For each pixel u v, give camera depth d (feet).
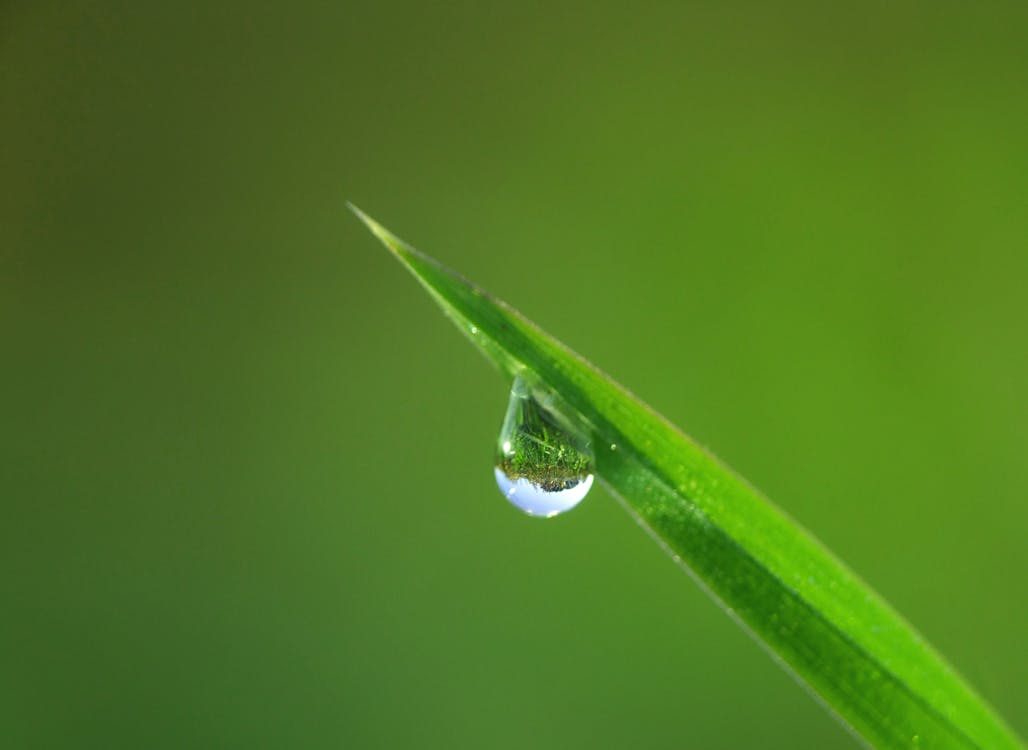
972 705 0.38
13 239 0.76
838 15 0.79
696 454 0.39
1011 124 0.75
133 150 0.79
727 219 0.77
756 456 0.71
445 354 0.73
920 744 0.38
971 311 0.73
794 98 0.78
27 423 0.72
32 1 0.84
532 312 0.75
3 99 0.79
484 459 0.70
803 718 0.62
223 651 0.66
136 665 0.65
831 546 0.69
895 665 0.38
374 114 0.81
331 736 0.64
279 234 0.77
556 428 0.42
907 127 0.76
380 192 0.79
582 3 0.82
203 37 0.83
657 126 0.79
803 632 0.38
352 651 0.65
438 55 0.82
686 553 0.39
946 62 0.77
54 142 0.78
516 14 0.83
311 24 0.83
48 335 0.74
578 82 0.81
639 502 0.39
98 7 0.85
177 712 0.64
